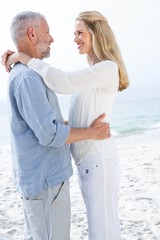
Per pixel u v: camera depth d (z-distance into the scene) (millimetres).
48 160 1890
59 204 1924
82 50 2148
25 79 1797
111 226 2025
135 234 3244
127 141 13266
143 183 5125
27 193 1918
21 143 1903
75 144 2104
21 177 1931
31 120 1778
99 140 2035
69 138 1861
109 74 2002
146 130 17406
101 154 2025
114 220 2045
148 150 9000
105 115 2045
